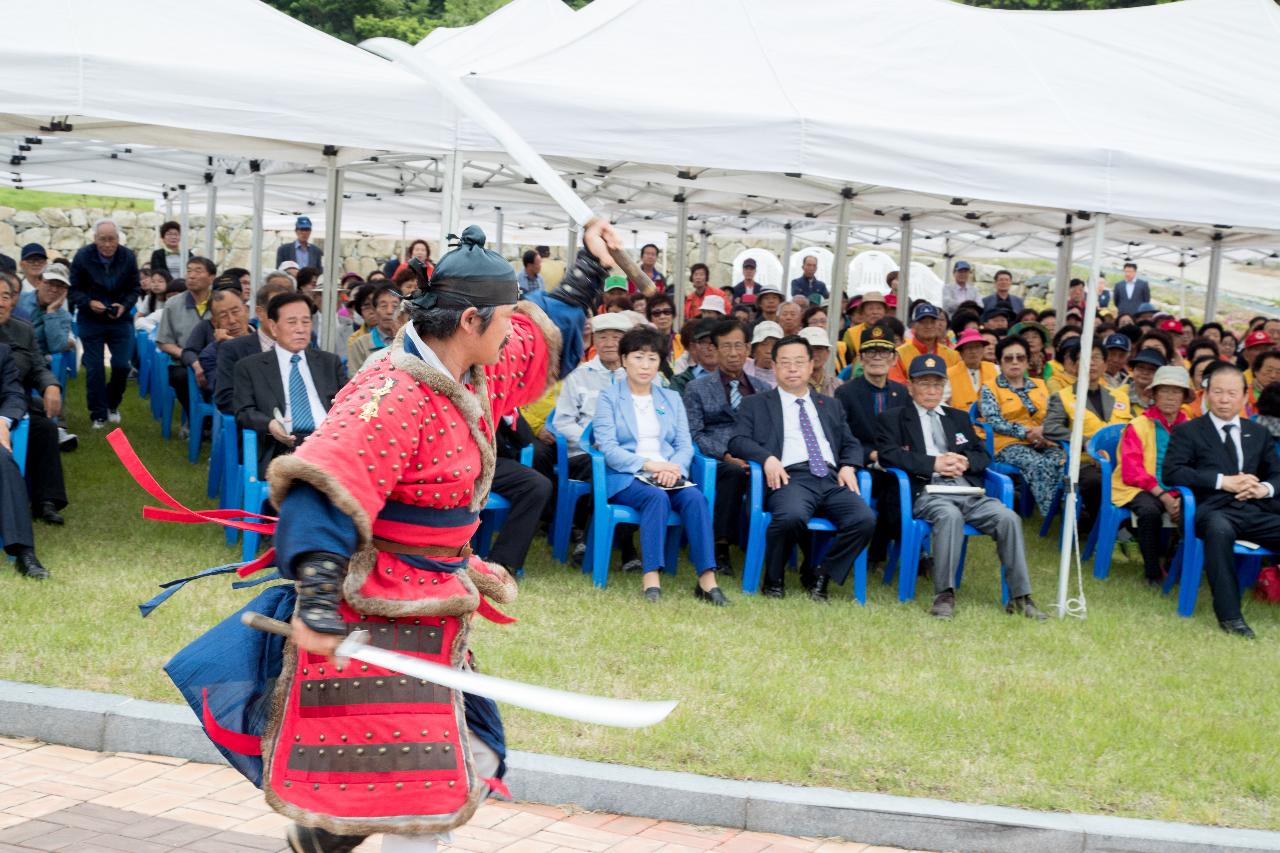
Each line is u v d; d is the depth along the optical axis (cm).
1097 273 730
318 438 261
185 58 661
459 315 280
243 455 752
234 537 745
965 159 695
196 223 2673
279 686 278
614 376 777
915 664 611
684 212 1517
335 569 257
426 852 287
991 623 711
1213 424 788
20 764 438
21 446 699
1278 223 706
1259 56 898
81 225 2589
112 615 575
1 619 555
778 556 730
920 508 745
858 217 1536
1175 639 708
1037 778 476
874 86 745
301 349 732
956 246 2141
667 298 1016
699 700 527
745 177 1078
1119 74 806
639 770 449
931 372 766
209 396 964
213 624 575
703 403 789
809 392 773
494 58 765
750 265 2012
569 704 243
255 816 409
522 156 322
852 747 488
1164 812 457
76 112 644
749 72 740
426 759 274
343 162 962
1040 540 954
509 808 436
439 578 283
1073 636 696
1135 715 554
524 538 704
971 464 772
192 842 385
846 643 638
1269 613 797
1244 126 773
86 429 1055
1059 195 702
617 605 675
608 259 332
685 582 747
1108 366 1035
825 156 689
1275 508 770
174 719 454
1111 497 853
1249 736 536
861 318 1162
